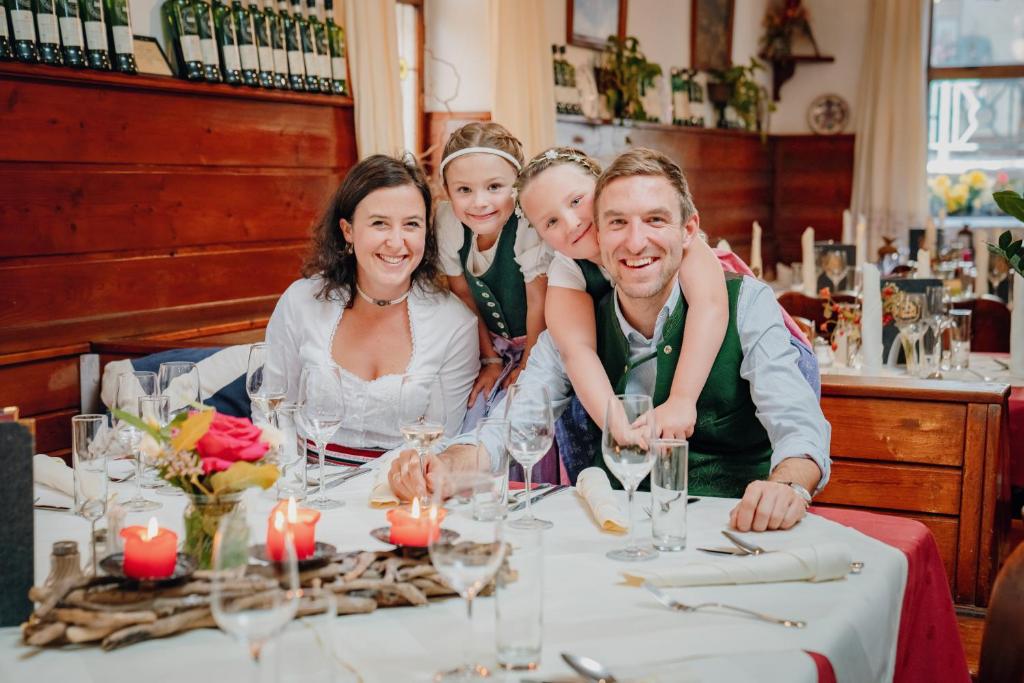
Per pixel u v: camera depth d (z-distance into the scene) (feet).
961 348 12.58
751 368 7.17
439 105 20.90
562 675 3.79
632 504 5.33
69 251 12.05
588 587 4.76
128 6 12.51
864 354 12.10
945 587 5.79
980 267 19.13
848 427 9.00
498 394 9.16
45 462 6.48
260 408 6.62
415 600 4.45
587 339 7.49
